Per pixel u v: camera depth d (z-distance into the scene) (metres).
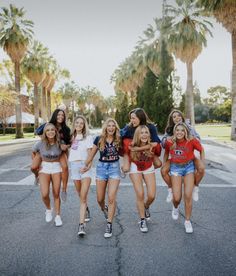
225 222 5.73
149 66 45.12
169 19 35.41
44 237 5.04
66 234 5.17
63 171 5.69
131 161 5.35
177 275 3.74
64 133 5.70
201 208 6.72
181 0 33.00
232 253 4.35
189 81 33.81
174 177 5.38
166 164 5.58
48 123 5.49
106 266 3.99
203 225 5.57
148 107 43.47
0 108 51.56
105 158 5.30
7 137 45.19
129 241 4.83
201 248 4.53
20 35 37.66
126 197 7.79
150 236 5.04
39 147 5.54
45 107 51.97
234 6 21.38
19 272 3.85
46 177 5.60
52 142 5.50
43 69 44.28
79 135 5.55
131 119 5.46
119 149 5.36
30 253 4.41
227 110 89.12
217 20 22.88
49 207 5.83
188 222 5.27
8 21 38.38
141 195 5.30
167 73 41.97
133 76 56.12
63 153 5.69
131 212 6.46
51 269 3.92
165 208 6.73
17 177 10.96
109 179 5.28
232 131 24.61
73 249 4.54
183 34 32.56
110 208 5.18
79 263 4.08
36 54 44.97
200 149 5.28
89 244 4.72
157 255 4.30
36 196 8.02
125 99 56.75
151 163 5.37
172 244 4.69
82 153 5.45
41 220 5.96
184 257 4.23
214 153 16.59
